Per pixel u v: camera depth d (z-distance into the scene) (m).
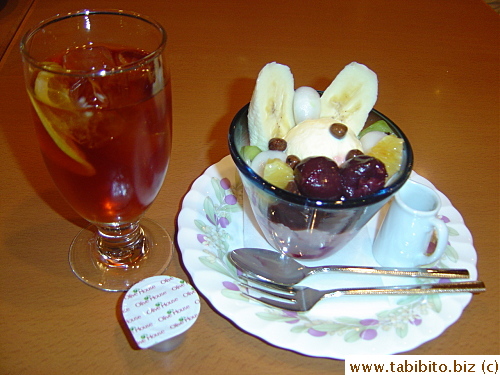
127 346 0.28
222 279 0.30
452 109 0.48
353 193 0.29
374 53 0.55
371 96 0.37
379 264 0.34
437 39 0.58
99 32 0.31
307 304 0.30
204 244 0.33
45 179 0.38
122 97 0.26
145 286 0.28
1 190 0.37
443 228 0.30
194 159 0.41
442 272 0.31
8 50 0.51
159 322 0.26
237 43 0.56
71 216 0.36
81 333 0.28
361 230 0.36
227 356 0.28
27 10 0.57
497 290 0.32
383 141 0.33
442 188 0.39
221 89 0.49
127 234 0.33
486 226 0.36
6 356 0.27
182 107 0.46
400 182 0.29
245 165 0.30
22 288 0.31
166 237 0.35
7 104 0.45
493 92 0.51
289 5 0.64
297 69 0.52
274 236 0.33
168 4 0.62
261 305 0.29
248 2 0.64
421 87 0.51
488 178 0.41
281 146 0.34
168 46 0.54
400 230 0.32
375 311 0.30
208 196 0.37
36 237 0.34
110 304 0.30
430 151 0.43
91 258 0.33
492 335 0.29
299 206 0.28
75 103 0.25
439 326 0.28
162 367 0.27
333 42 0.57
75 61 0.28
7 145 0.41
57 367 0.27
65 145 0.25
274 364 0.27
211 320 0.30
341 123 0.35
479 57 0.56
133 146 0.26
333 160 0.31
